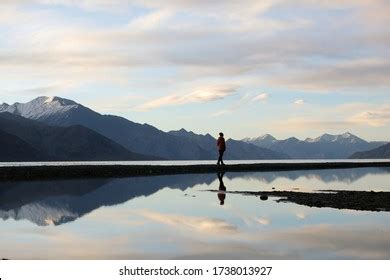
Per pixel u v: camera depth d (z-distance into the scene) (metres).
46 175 45.06
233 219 20.17
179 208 23.91
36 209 23.80
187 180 42.50
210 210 23.06
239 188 34.69
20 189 33.34
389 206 23.94
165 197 28.69
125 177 46.00
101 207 24.58
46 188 34.22
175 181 41.28
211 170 58.12
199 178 45.28
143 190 32.97
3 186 35.50
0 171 44.66
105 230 17.88
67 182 39.44
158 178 44.91
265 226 18.44
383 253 13.78
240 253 13.95
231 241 15.59
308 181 44.00
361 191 31.56
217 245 14.98
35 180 41.44
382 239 15.70
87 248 14.82
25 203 26.05
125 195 29.89
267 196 28.12
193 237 16.33
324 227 18.03
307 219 20.00
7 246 15.17
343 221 19.52
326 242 15.27
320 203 25.11
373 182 43.81
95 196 29.34
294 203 25.44
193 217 20.89
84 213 22.41
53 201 26.89
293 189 34.66
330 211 22.34
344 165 82.06
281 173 56.53
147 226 18.66
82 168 49.47
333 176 52.41
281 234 16.70
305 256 13.51
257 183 40.12
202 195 29.72
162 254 13.96
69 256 13.78
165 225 18.88
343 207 23.69
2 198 28.14
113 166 54.84
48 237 16.55
